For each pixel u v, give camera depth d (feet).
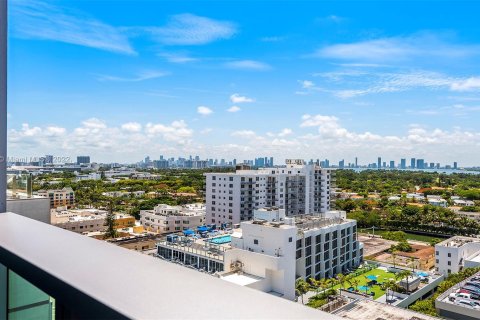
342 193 379.76
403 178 485.15
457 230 228.63
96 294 5.74
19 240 9.78
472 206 284.41
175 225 183.62
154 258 8.17
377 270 156.87
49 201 22.90
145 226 192.24
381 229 252.62
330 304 73.82
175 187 381.81
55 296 6.83
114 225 140.05
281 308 5.25
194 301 5.48
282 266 91.97
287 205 219.00
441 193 364.99
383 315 63.36
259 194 203.00
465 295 70.38
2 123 17.46
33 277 7.63
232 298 5.66
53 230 11.32
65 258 8.01
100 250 8.81
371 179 481.87
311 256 133.59
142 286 6.18
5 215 14.71
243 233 107.14
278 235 99.66
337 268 150.30
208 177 206.80
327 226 146.82
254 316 4.95
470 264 128.06
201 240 119.14
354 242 164.96
